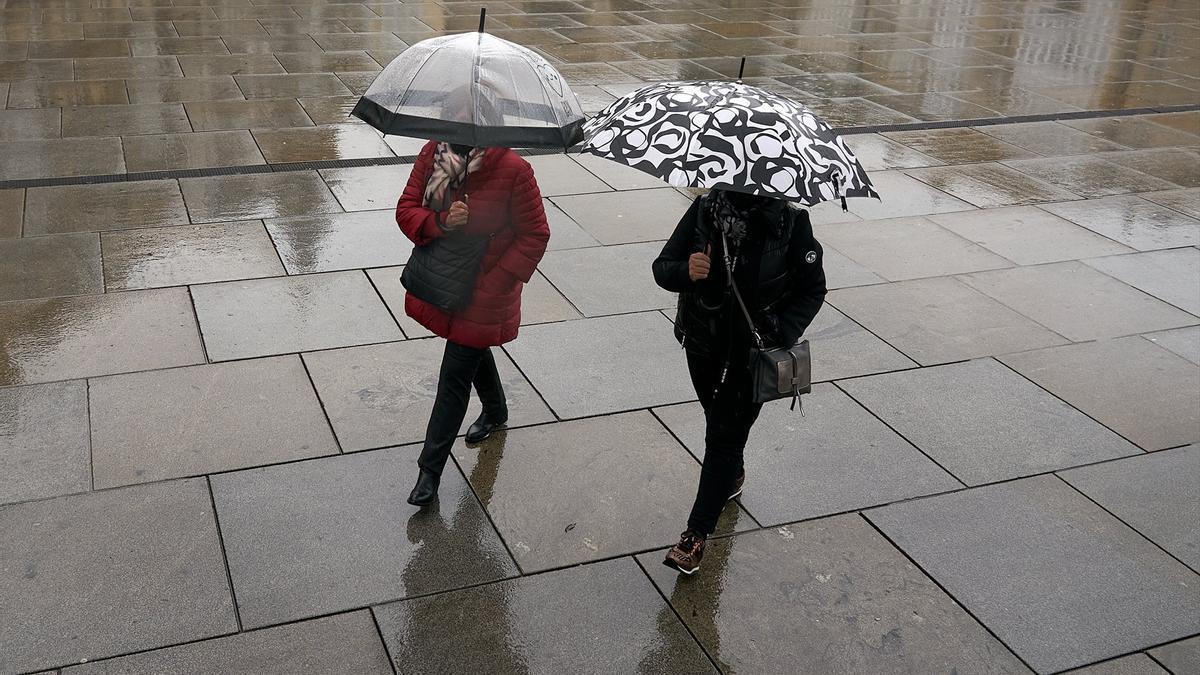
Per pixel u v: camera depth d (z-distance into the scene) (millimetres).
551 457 4766
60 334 5535
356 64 11734
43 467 4453
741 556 4219
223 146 8703
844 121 10562
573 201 7930
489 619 3816
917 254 7320
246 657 3568
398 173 8258
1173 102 12047
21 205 7234
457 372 4207
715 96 3514
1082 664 3764
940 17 16906
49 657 3508
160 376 5191
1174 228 8055
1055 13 17844
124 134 8883
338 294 6172
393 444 4766
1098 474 4879
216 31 13055
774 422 5152
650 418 5102
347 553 4086
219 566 3967
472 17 14734
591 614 3873
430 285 4043
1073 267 7230
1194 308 6680
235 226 7070
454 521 4309
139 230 6922
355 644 3658
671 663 3672
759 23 15492
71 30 12758
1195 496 4746
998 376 5703
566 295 6352
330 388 5176
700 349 3824
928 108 11258
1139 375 5793
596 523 4355
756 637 3809
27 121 9117
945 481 4766
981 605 4023
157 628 3664
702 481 3959
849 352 5883
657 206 7918
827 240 7500
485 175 3963
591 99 10703
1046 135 10438
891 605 4000
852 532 4395
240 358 5398
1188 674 3740
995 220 8047
